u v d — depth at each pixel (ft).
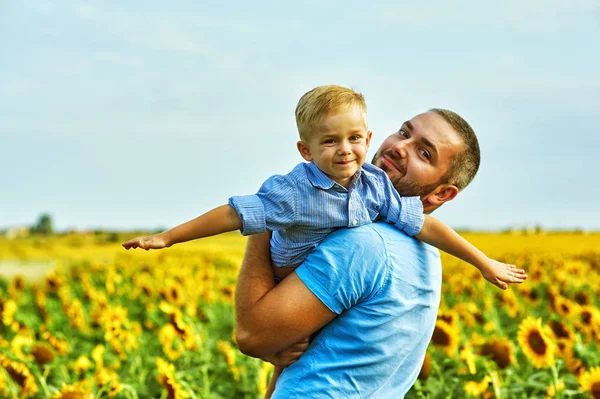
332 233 8.32
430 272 8.61
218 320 26.73
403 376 8.59
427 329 8.66
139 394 16.35
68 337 25.05
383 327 8.14
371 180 8.51
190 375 16.35
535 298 30.12
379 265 8.09
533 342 15.74
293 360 8.35
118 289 38.68
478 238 56.75
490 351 16.11
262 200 8.24
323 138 8.09
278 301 8.11
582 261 48.26
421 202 8.72
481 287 34.63
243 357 18.26
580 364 17.21
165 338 19.07
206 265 52.29
